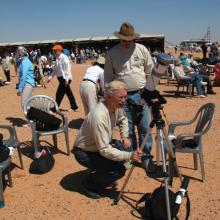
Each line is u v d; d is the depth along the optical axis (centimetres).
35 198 514
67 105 1212
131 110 574
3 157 498
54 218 459
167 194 420
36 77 1872
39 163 595
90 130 470
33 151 707
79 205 488
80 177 579
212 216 450
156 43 4750
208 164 616
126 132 509
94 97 731
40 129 655
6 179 572
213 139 754
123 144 500
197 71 1498
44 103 713
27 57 882
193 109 1096
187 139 559
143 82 573
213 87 1594
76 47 5075
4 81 2075
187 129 847
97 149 480
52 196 518
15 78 2422
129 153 462
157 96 468
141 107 568
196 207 471
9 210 483
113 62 573
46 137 799
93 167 493
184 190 420
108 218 452
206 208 469
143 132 576
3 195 512
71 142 761
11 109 1185
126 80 568
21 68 873
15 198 516
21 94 880
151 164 578
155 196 437
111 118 467
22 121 991
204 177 544
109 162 489
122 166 497
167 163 580
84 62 4512
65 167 623
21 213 475
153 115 465
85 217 458
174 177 562
